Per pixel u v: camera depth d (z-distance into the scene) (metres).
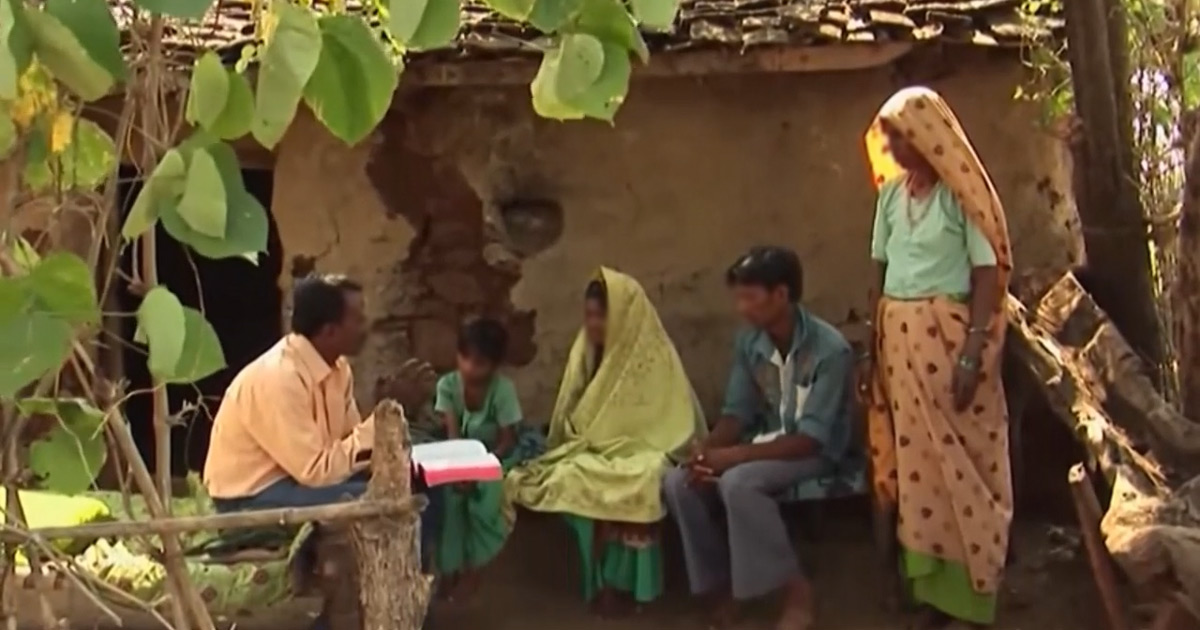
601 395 5.83
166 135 2.37
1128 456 4.82
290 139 6.62
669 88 6.54
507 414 5.84
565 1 2.28
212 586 4.62
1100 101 5.83
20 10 2.09
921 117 5.04
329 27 2.28
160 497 2.63
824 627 5.46
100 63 2.17
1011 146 6.38
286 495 4.76
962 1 6.20
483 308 6.70
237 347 9.01
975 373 5.04
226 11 5.47
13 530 2.48
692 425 5.79
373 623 3.09
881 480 5.44
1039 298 6.23
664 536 5.89
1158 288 6.38
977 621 5.24
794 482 5.38
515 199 6.64
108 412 2.44
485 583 5.95
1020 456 6.25
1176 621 3.98
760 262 5.48
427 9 2.17
